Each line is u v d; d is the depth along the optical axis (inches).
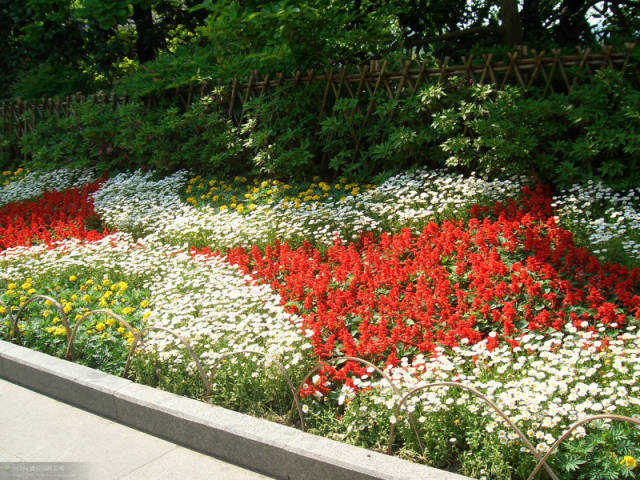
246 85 347.3
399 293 197.8
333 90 319.3
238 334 175.3
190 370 159.2
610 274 181.5
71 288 235.3
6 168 485.7
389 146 287.7
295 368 153.6
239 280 213.8
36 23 493.7
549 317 164.6
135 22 553.9
